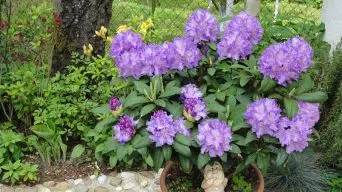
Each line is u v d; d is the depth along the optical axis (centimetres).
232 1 276
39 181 182
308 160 181
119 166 190
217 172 138
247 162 132
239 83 139
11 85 189
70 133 199
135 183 182
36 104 197
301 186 178
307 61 127
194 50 136
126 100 136
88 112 196
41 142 197
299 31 238
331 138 187
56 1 209
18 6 228
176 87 135
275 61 124
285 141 125
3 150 182
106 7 214
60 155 195
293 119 126
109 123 142
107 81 201
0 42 205
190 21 141
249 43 138
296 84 131
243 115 130
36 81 199
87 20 209
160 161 132
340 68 193
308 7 391
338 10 226
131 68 136
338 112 187
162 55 134
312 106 133
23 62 209
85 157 194
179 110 134
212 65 143
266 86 127
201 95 135
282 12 370
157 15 245
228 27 142
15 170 178
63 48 209
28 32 205
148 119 135
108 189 180
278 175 177
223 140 125
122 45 141
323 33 238
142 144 131
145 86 136
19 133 196
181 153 127
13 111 211
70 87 195
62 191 178
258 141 132
